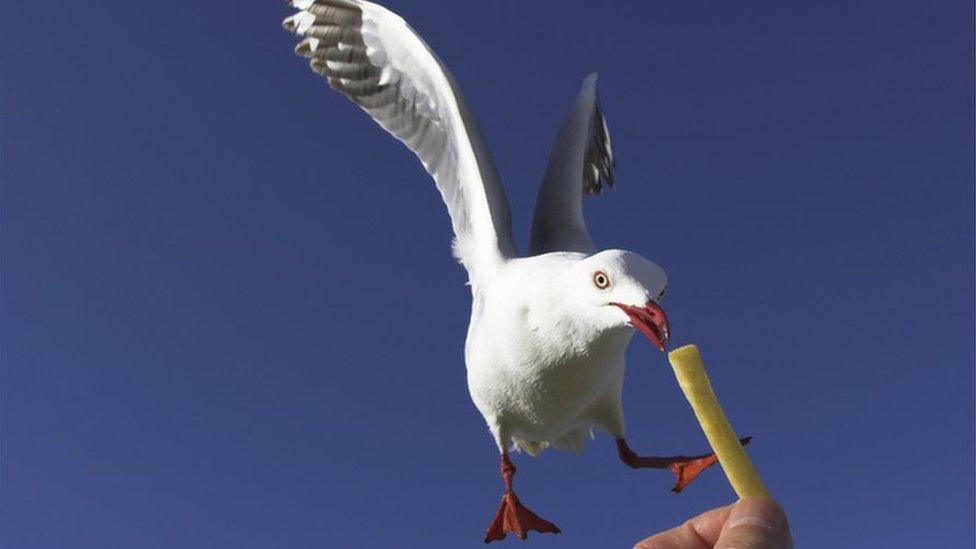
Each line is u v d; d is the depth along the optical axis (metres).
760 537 0.51
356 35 1.03
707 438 0.55
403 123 1.02
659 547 0.58
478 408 0.90
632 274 0.77
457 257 0.95
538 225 1.00
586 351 0.81
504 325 0.83
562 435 0.94
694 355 0.55
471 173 0.92
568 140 1.02
